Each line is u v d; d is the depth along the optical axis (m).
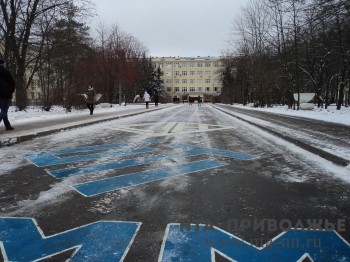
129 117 17.88
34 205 3.68
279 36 27.66
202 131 11.12
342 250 2.69
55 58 22.36
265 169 5.50
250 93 50.19
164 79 108.81
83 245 2.73
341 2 9.73
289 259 2.54
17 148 7.36
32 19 19.58
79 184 4.50
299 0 12.98
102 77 35.12
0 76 9.14
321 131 10.21
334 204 3.79
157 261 2.48
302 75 32.91
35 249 2.66
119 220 3.27
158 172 5.20
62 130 10.60
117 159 6.18
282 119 15.76
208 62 107.31
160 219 3.30
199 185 4.51
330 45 21.69
